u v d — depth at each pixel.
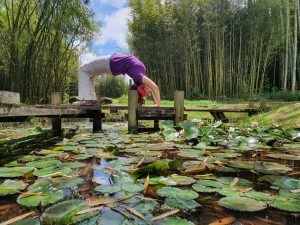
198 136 2.99
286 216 1.02
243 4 13.68
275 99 12.71
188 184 1.39
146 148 2.52
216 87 13.72
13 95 1.84
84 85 4.34
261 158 2.13
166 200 1.14
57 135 3.87
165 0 14.25
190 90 14.36
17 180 1.49
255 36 13.30
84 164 1.87
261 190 1.32
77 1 7.97
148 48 14.94
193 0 13.50
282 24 13.26
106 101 8.42
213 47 14.12
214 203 1.15
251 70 13.56
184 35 14.02
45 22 7.76
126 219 0.96
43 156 2.19
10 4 8.36
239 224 0.95
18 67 7.98
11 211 1.07
